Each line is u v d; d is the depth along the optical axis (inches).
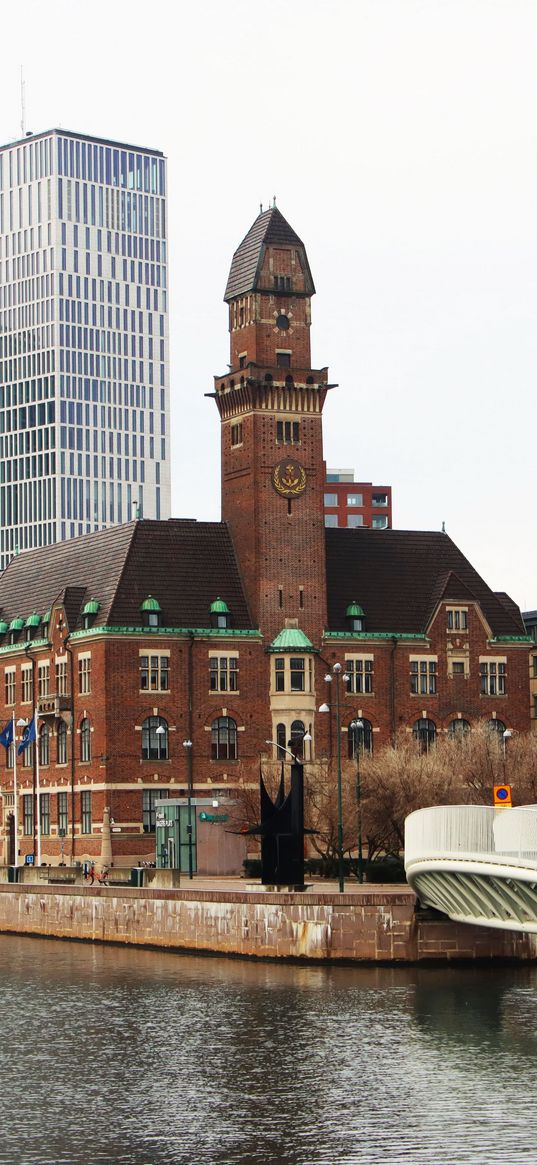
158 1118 3791.8
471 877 4832.7
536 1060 4232.3
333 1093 3951.8
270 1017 4808.1
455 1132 3634.4
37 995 5359.3
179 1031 4675.2
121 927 6624.0
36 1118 3811.5
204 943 6156.5
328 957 5689.0
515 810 4559.5
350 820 7682.1
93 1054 4426.7
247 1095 3956.7
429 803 7682.1
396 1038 4493.1
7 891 7421.3
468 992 5132.9
